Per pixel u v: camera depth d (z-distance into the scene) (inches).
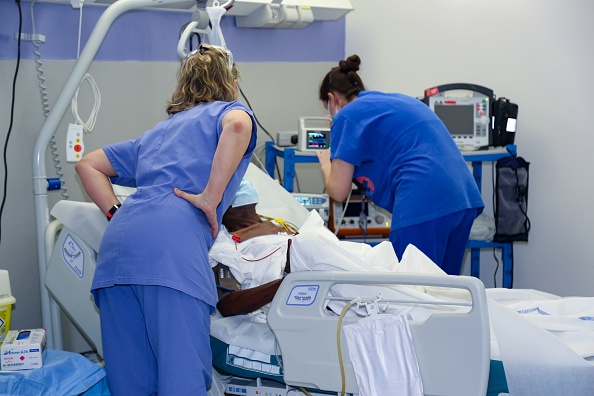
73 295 84.0
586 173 122.0
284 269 77.8
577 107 122.1
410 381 64.1
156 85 127.4
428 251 93.2
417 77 143.9
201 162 73.5
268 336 74.9
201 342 70.1
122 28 122.9
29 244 117.0
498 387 64.7
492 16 132.7
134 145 80.7
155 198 72.6
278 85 143.7
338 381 68.6
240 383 78.6
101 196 79.5
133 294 72.1
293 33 144.2
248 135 72.2
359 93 102.5
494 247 129.4
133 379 72.4
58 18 116.0
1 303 82.8
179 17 128.5
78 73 93.2
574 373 61.7
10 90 112.2
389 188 98.5
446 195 93.1
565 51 122.8
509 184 120.9
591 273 122.8
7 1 110.7
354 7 149.9
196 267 70.2
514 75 131.1
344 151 97.0
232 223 85.0
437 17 139.8
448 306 72.8
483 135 125.3
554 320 70.3
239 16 136.1
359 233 122.3
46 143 93.0
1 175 113.0
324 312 70.9
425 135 95.6
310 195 122.3
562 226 127.3
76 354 77.7
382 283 67.6
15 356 73.1
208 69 78.2
